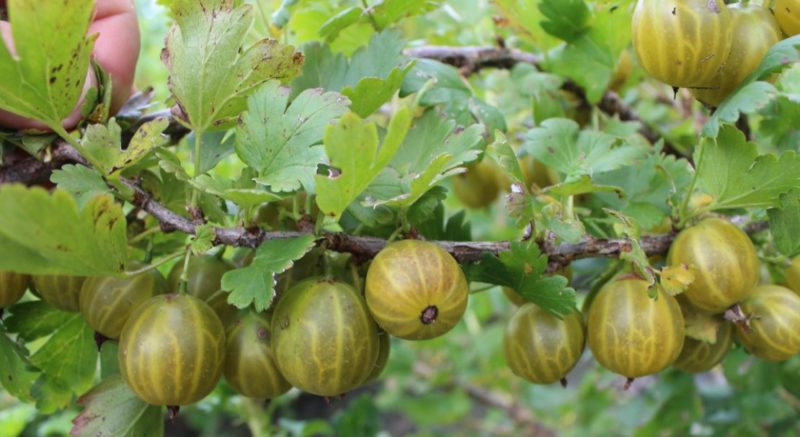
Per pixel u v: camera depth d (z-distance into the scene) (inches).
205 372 14.6
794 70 16.8
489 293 30.4
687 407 20.3
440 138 15.6
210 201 15.2
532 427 31.1
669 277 15.0
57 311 16.1
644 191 16.8
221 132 16.0
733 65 15.1
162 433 15.7
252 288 14.4
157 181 15.9
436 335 14.6
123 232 14.2
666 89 21.0
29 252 13.6
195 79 14.8
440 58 18.2
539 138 16.8
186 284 14.8
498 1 18.1
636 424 23.5
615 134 17.8
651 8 15.0
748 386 20.1
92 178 14.9
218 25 14.7
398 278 14.3
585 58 17.9
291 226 15.5
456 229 16.6
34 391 16.0
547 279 15.2
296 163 14.6
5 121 15.4
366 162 13.9
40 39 13.9
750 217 16.1
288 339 14.6
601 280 16.0
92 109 15.4
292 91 15.9
